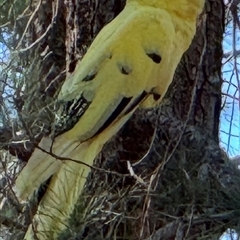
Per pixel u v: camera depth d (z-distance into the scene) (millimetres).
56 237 5395
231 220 5895
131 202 6156
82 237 5605
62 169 5281
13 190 5711
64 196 5266
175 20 5293
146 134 6695
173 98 6938
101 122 5289
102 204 5902
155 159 6605
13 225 5746
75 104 5348
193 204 5773
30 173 5309
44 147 5328
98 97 5297
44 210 5406
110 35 5348
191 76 7059
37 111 5988
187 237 5797
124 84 5262
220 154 6438
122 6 6938
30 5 6863
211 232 5965
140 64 5238
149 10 5305
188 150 6430
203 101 7078
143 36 5254
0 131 6004
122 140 6719
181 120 6883
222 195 5969
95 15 6906
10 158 6336
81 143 5312
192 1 5312
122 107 5293
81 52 6824
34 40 7059
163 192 6020
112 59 5289
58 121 5375
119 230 6117
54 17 6789
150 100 5422
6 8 7254
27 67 6742
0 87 6090
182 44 5340
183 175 6176
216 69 7223
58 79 6734
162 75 5301
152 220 6020
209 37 7219
